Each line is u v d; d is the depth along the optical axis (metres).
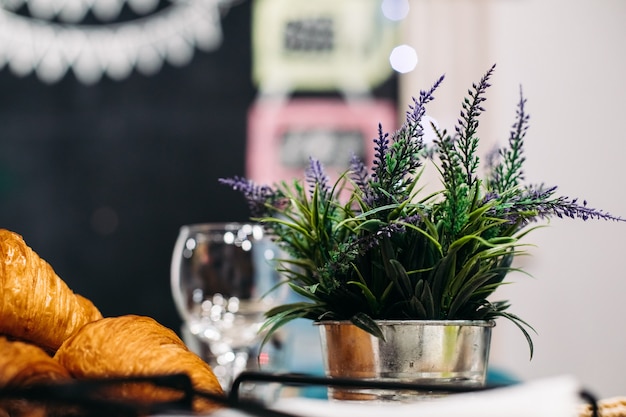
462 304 0.46
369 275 0.47
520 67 2.86
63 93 2.93
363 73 2.88
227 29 2.92
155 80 2.93
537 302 2.88
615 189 2.90
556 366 2.87
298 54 2.90
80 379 0.35
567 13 2.86
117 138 2.94
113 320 0.38
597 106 2.88
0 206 2.94
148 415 0.30
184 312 0.77
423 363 0.44
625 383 2.83
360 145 2.87
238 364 0.75
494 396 0.27
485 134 2.76
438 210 0.48
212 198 2.94
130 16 2.91
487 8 2.80
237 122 2.93
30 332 0.42
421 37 2.80
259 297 0.75
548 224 0.49
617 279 2.88
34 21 2.89
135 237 2.96
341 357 0.45
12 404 0.30
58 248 2.95
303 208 0.52
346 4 2.87
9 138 2.93
